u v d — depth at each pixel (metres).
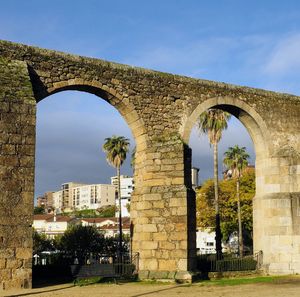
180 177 21.11
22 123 17.75
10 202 17.08
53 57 20.34
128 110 22.00
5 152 17.28
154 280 20.42
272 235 24.89
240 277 22.97
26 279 17.00
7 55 19.20
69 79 20.58
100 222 105.12
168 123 22.69
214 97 24.12
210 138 44.69
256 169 26.42
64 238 48.34
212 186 59.66
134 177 22.89
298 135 26.50
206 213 59.00
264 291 17.52
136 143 22.72
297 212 24.88
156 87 22.72
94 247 47.25
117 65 21.91
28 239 17.14
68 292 16.77
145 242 21.19
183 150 21.36
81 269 25.64
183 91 23.36
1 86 17.69
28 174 17.53
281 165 25.42
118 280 20.52
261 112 25.56
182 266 20.27
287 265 24.50
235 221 57.97
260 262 24.84
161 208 21.06
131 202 22.41
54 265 24.25
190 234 20.69
